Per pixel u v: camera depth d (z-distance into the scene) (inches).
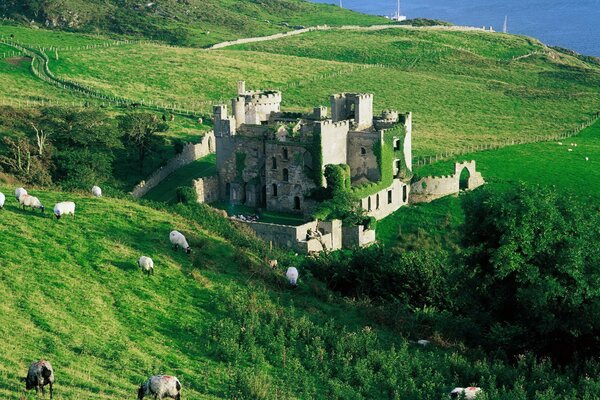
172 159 5787.4
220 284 2930.6
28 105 7007.9
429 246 4783.5
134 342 2330.2
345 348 2522.1
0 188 3582.7
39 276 2608.3
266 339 2518.5
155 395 1830.7
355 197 4877.0
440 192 5349.4
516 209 2691.9
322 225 4598.9
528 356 2571.4
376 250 3479.3
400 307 3021.7
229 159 5315.0
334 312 2947.8
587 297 2640.3
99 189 3769.7
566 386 2352.4
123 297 2628.0
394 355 2504.9
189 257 3127.5
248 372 2201.0
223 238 3577.8
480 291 2871.6
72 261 2810.0
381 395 2282.2
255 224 4520.2
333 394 2207.2
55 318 2332.7
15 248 2783.0
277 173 5108.3
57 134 5595.5
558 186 5615.2
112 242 3061.0
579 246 2642.7
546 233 2669.8
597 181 5748.0
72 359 2086.6
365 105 5324.8
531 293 2596.0
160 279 2849.4
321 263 3459.6
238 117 5393.7
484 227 2810.0
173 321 2544.3
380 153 5073.8
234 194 5319.9
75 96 7864.2
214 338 2465.6
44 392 1798.7
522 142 7234.3
